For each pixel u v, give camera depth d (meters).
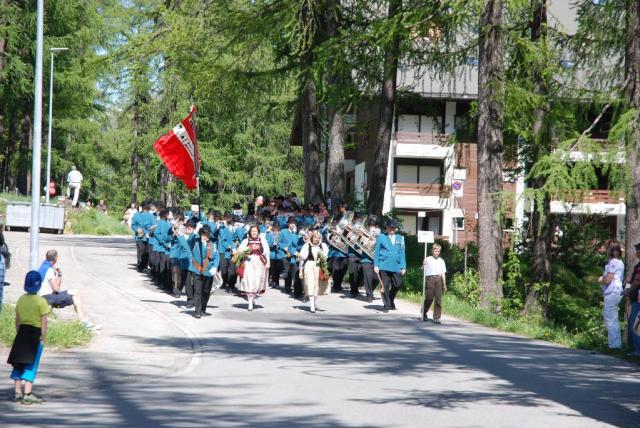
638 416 10.93
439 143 29.41
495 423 10.17
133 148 65.38
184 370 13.59
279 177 66.56
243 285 22.45
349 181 59.44
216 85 32.84
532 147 26.75
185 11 32.28
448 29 25.62
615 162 21.05
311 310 22.53
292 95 38.91
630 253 21.05
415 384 12.85
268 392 11.86
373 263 25.00
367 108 32.31
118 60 33.34
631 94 21.97
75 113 59.88
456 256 34.41
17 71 50.50
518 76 25.44
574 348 18.42
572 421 10.48
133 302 21.80
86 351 14.87
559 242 34.62
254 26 31.41
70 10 53.25
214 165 64.62
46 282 16.22
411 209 53.28
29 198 51.59
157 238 25.20
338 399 11.45
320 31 32.16
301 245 25.36
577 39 24.70
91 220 52.28
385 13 30.17
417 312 23.67
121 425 9.49
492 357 16.12
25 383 10.68
